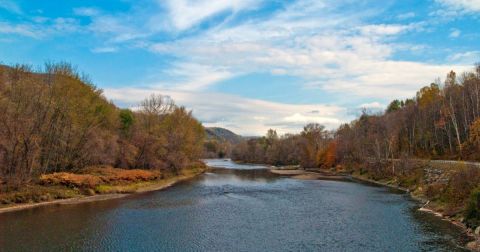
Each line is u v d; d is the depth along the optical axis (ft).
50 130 211.41
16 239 111.14
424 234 115.85
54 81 214.48
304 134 604.90
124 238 114.93
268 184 280.31
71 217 143.84
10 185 170.60
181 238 115.75
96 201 185.47
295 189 245.86
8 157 177.27
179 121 363.15
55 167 219.82
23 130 180.14
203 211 161.38
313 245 107.55
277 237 116.88
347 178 338.95
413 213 151.02
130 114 342.44
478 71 358.84
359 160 396.98
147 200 191.52
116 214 152.05
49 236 115.34
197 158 491.31
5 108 177.68
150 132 326.85
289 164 606.55
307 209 166.50
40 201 174.60
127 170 268.00
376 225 131.44
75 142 231.09
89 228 126.62
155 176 281.33
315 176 364.79
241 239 114.73
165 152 324.39
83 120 231.30
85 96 236.43
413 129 383.24
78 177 205.36
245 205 177.88
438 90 437.58
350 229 126.41
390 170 294.66
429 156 337.93
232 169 486.79
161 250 103.30
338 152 464.65
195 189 244.63
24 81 197.16
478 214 117.70
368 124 466.29
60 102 212.02
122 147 296.30
